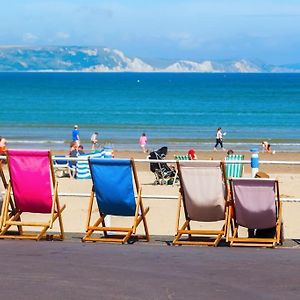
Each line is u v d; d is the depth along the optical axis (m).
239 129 73.12
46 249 12.22
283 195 25.25
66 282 9.71
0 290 9.27
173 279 9.92
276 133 69.12
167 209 20.73
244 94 151.12
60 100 125.00
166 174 29.05
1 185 14.33
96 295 9.03
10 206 14.15
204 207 12.96
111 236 13.80
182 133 68.31
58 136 65.19
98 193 13.29
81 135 66.31
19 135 66.00
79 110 99.62
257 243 12.73
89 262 11.06
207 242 12.95
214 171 12.80
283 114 93.50
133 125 77.00
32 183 13.10
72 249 12.27
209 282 9.76
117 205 13.28
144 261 11.19
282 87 199.62
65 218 18.97
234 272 10.39
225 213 12.95
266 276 10.13
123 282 9.73
